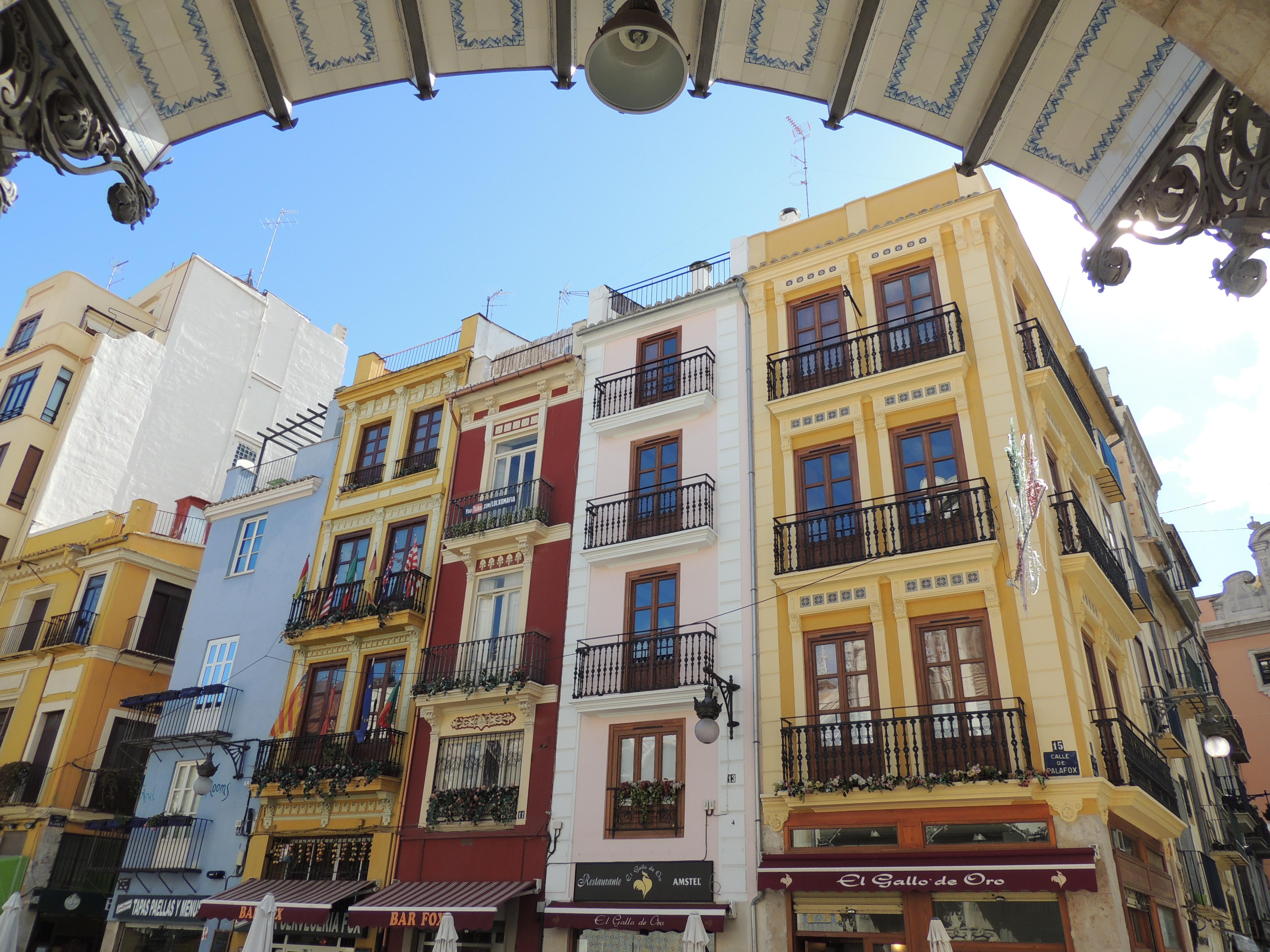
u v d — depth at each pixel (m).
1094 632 16.80
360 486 24.38
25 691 27.75
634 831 16.53
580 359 22.09
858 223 19.83
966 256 17.94
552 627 19.41
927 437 17.02
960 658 15.05
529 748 18.36
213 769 21.58
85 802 25.48
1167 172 5.59
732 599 17.52
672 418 20.02
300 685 22.28
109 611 27.28
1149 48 5.58
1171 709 22.70
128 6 5.43
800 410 18.36
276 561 25.05
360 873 19.36
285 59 6.24
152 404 35.47
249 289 40.56
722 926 14.66
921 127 6.79
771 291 20.14
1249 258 5.12
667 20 6.40
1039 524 15.43
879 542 16.41
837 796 14.67
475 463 22.73
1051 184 6.52
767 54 6.59
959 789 13.79
